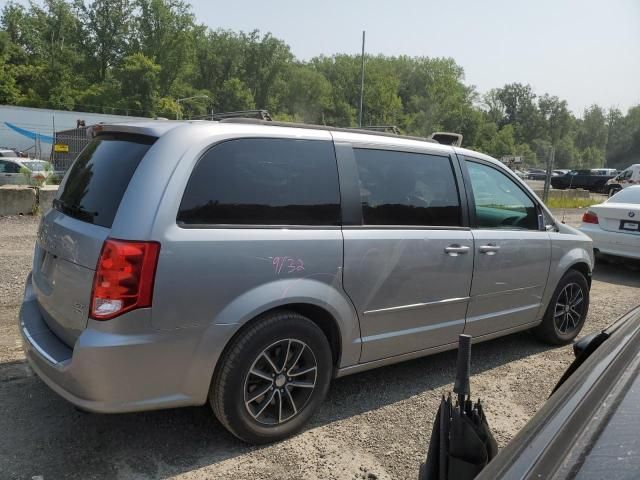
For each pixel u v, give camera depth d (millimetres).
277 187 3252
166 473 2963
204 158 3029
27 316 3492
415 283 3828
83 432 3336
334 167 3520
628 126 126000
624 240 8984
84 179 3363
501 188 4621
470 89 105688
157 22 78188
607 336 2783
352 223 3527
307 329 3289
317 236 3324
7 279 6605
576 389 1856
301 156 3398
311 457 3189
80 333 2885
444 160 4188
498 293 4461
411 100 101062
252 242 3062
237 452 3199
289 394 3314
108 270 2744
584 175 41250
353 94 93250
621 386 1754
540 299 4930
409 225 3838
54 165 18031
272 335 3145
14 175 20875
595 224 9469
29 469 2928
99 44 78562
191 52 82250
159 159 2932
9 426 3350
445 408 2137
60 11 76875
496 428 3662
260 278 3080
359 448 3320
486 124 105750
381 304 3658
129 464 3029
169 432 3383
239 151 3166
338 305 3418
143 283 2748
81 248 2930
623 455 1396
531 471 1426
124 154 3168
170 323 2828
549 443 1534
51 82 76625
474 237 4215
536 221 4918
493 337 4629
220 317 2961
